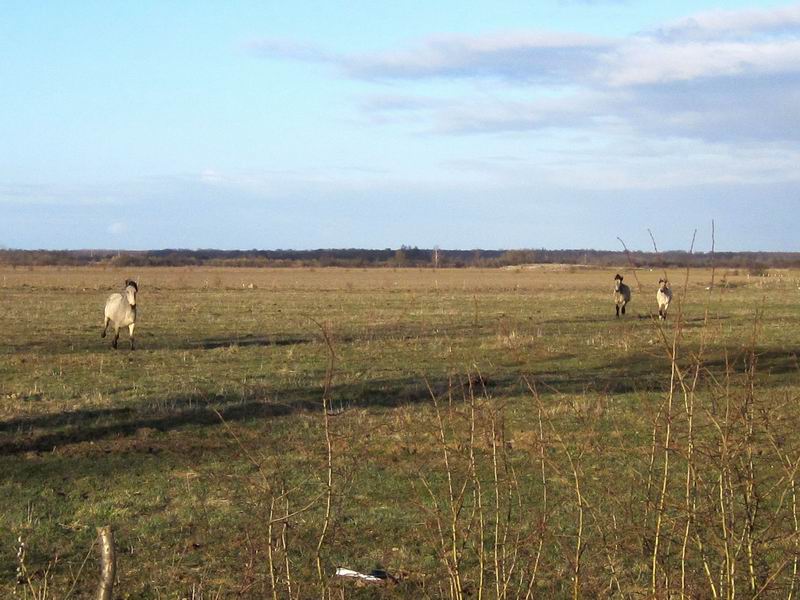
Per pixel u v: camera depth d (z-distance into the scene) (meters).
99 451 13.08
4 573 8.39
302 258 187.38
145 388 18.62
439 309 42.34
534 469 10.73
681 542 5.90
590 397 16.44
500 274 109.62
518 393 17.28
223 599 7.38
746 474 5.53
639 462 10.22
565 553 6.18
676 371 5.77
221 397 17.39
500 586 6.32
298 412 15.02
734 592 5.29
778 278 68.19
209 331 31.31
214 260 156.50
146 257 161.12
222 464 12.20
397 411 15.05
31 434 13.98
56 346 26.48
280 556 6.97
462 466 8.28
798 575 5.84
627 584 6.54
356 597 7.61
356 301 49.28
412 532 9.17
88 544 9.26
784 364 21.41
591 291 62.25
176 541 9.16
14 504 10.66
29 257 160.62
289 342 27.73
